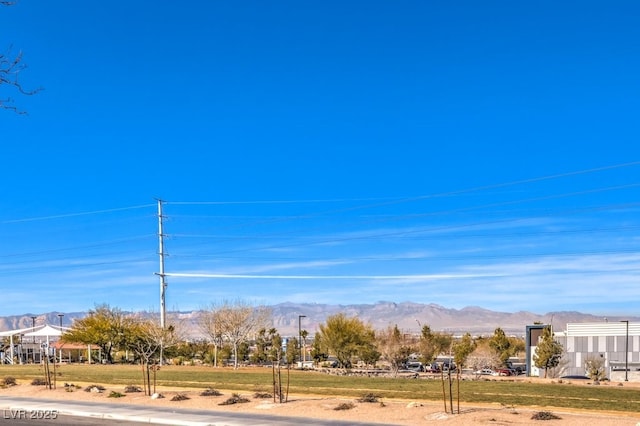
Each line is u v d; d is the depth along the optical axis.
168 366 57.34
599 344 85.75
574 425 19.12
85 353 77.44
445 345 77.12
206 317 67.25
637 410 21.98
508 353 89.69
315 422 21.38
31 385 34.12
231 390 31.16
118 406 26.33
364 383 34.69
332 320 73.62
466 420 20.50
